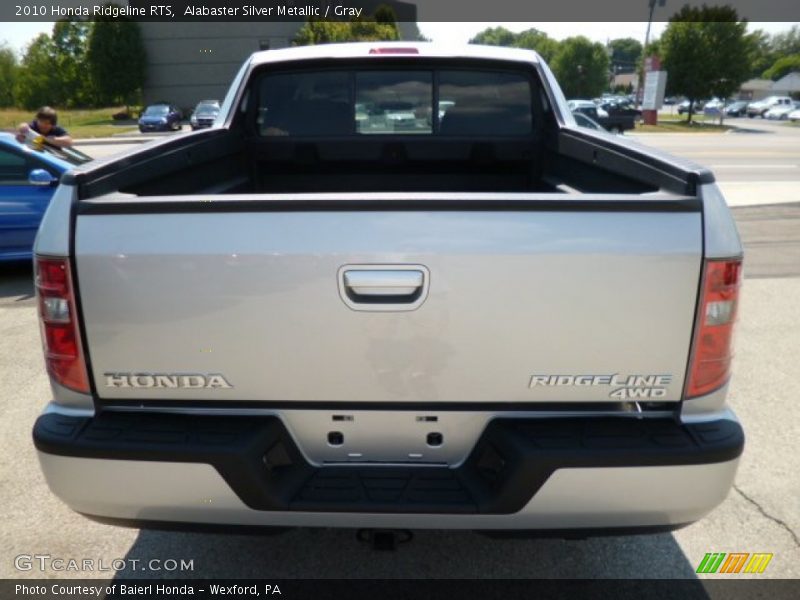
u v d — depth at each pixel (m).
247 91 3.82
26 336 5.30
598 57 68.25
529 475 1.89
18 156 6.64
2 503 3.08
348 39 35.97
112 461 1.94
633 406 1.99
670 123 44.06
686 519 1.99
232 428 1.97
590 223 1.83
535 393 1.95
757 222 9.72
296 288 1.87
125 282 1.89
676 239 1.84
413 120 3.95
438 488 1.99
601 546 2.78
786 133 35.62
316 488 2.00
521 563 2.67
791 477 3.28
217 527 2.03
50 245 1.89
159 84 48.31
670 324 1.88
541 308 1.87
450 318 1.88
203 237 1.86
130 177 2.36
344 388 1.96
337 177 4.08
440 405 1.98
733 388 4.30
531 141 3.97
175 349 1.94
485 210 1.83
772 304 6.07
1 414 3.96
